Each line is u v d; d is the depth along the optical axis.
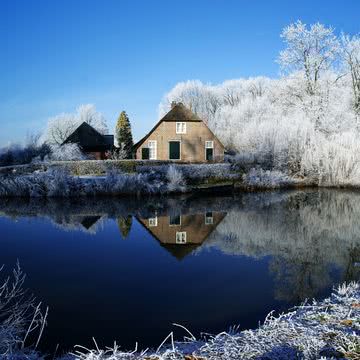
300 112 34.66
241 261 10.17
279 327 4.72
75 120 66.50
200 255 10.85
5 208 19.62
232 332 5.52
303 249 11.50
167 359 4.08
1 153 40.53
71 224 15.54
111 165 31.41
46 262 10.19
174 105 38.69
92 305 7.18
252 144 33.44
